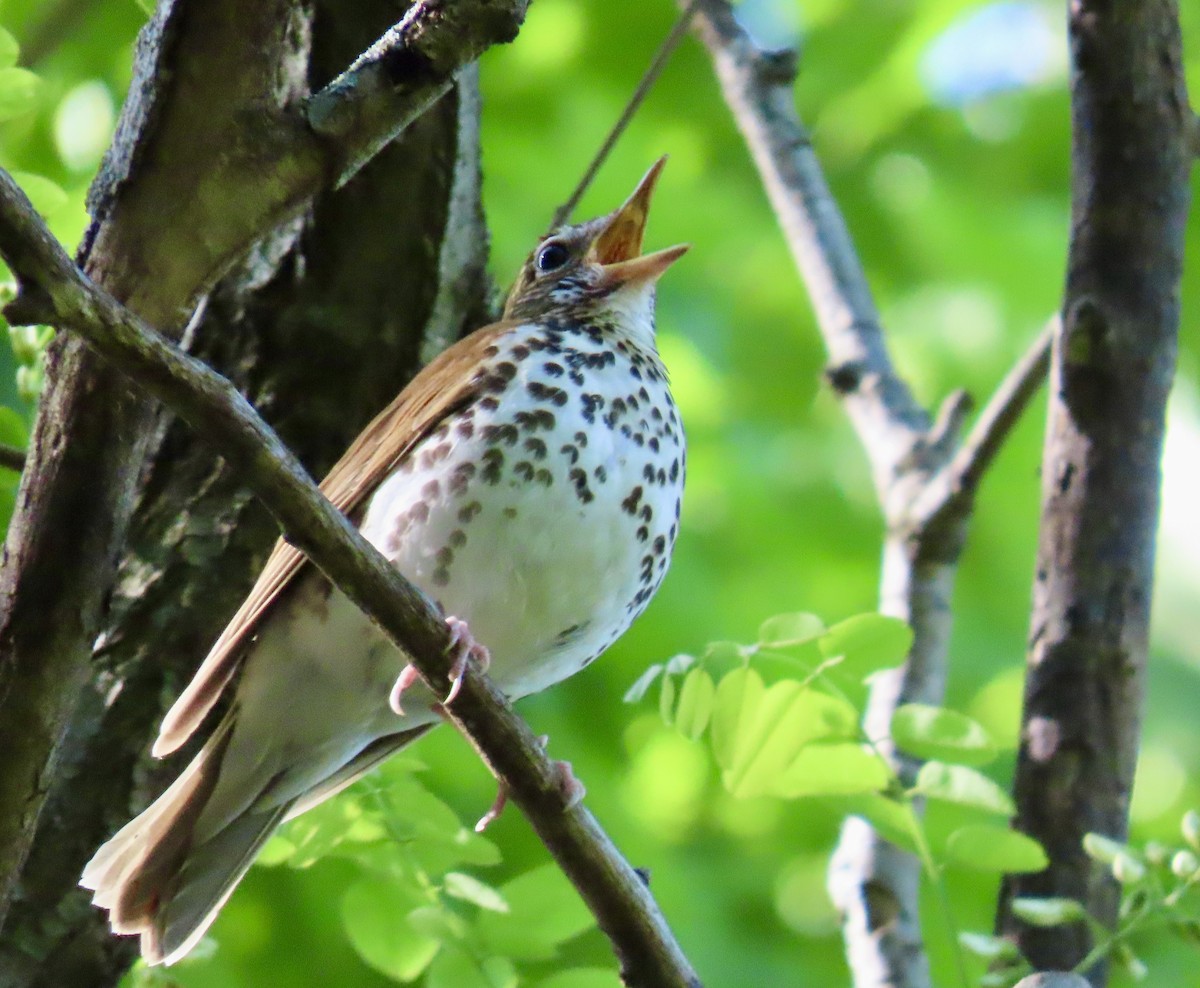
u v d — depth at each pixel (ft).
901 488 34.71
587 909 25.71
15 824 21.35
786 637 25.93
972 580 48.39
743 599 45.85
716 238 49.32
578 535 27.12
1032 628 28.58
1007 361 49.16
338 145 20.92
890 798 25.62
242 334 30.86
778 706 25.68
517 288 32.30
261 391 30.81
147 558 29.35
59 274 18.34
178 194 20.54
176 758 28.60
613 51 47.78
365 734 27.55
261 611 25.90
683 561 45.42
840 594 47.21
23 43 39.27
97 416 20.72
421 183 31.04
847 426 49.01
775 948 43.42
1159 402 28.50
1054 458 28.73
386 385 31.09
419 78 21.08
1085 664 27.91
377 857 27.09
